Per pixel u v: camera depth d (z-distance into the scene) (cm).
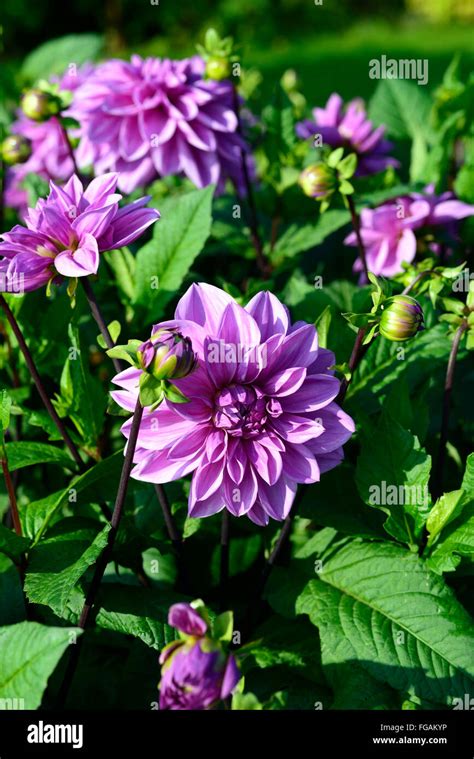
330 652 66
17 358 83
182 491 75
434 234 92
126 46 488
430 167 100
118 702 72
